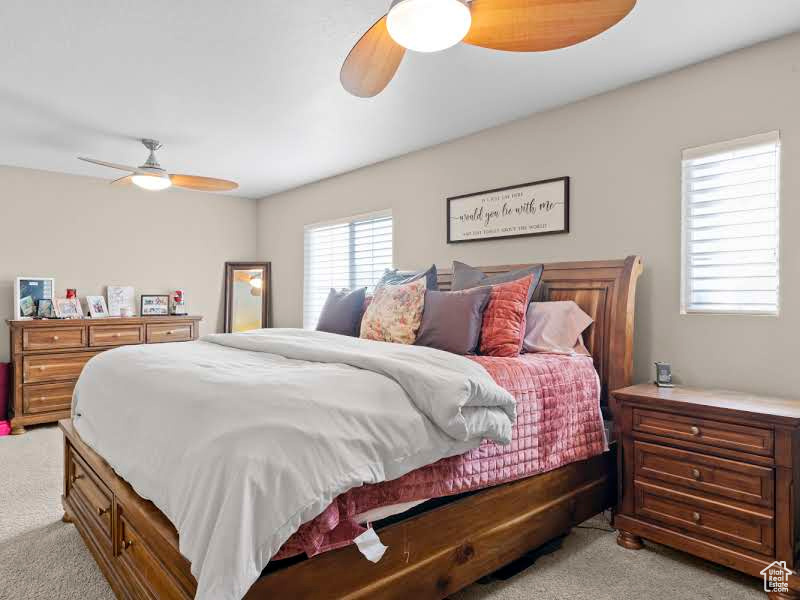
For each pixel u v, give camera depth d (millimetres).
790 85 2260
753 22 2164
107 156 4199
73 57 2477
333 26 2209
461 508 1741
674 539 2068
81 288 4926
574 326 2664
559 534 2127
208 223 5777
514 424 1941
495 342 2396
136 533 1594
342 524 1391
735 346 2430
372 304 2842
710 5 2037
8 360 4520
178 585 1296
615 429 2305
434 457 1573
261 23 2182
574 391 2236
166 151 4062
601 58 2496
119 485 1733
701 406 1998
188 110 3176
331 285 5109
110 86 2816
